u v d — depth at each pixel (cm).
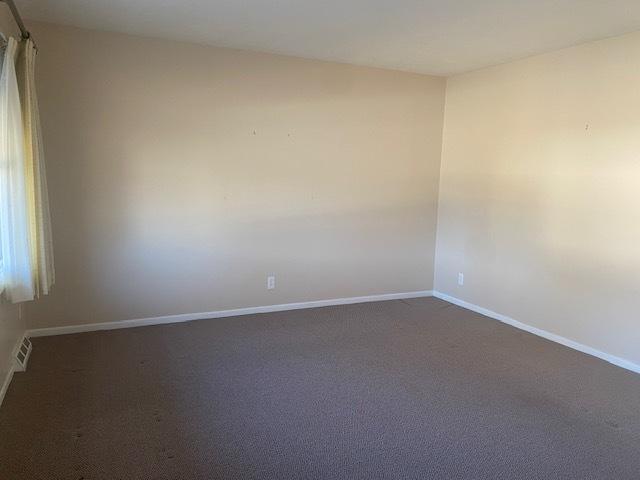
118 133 387
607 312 361
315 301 486
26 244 277
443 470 226
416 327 431
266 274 458
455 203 506
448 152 512
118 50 378
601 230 362
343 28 347
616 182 351
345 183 480
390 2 291
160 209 408
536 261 417
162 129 400
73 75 368
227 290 444
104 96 379
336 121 466
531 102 414
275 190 450
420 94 502
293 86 443
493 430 262
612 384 322
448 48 394
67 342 371
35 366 326
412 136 505
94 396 287
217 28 356
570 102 381
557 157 394
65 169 375
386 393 302
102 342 373
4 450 231
